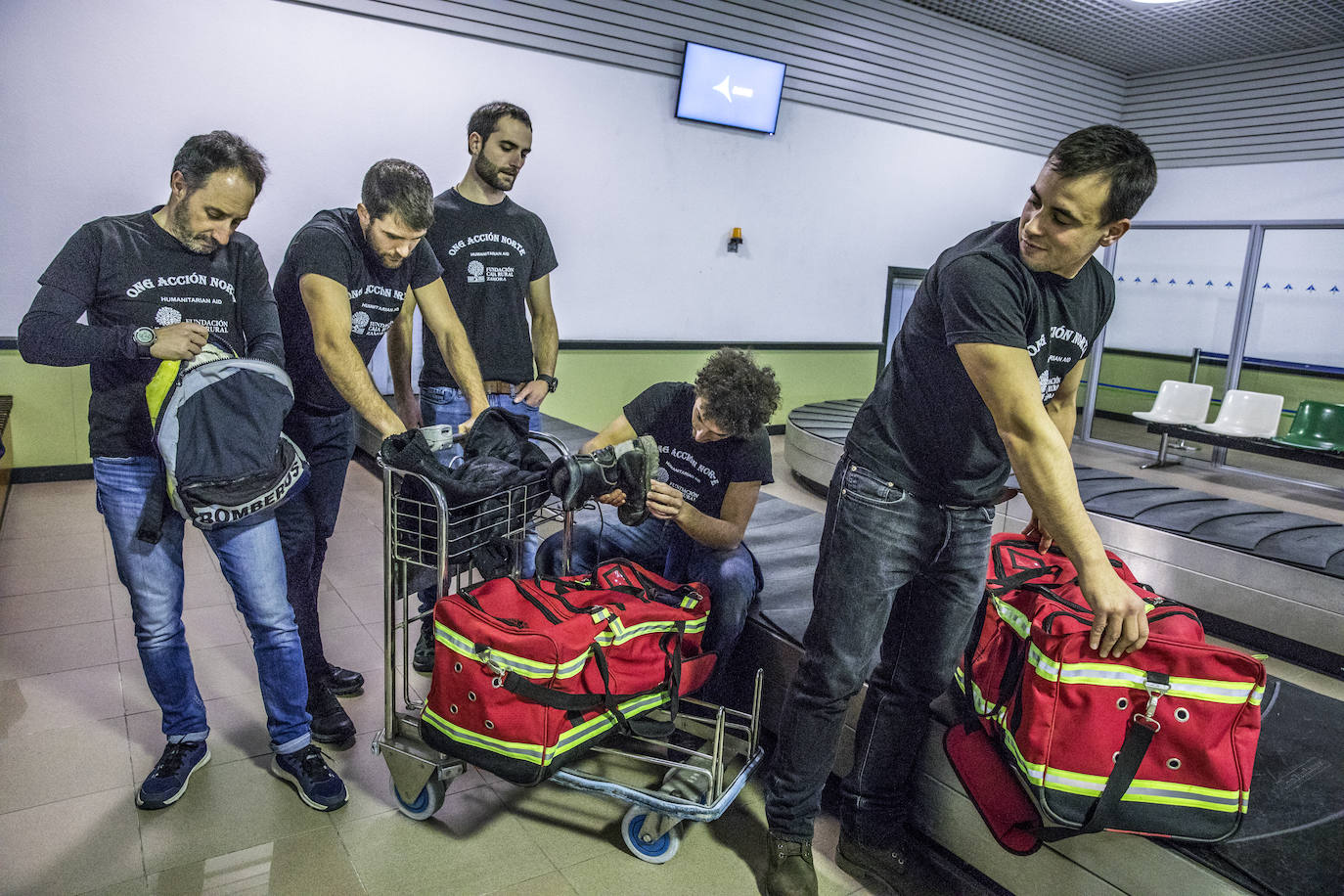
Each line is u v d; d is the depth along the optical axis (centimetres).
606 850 186
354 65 500
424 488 166
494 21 535
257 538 181
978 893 179
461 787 206
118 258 167
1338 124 722
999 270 136
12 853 173
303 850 180
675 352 664
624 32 582
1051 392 157
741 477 210
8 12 409
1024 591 165
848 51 682
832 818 207
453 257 275
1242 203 795
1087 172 121
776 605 229
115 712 231
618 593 184
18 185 427
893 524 157
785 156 679
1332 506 548
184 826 185
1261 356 796
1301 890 136
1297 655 304
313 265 195
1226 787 140
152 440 174
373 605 310
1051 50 800
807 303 727
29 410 453
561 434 471
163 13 444
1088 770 143
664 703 183
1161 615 158
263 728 226
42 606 296
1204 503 377
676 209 639
